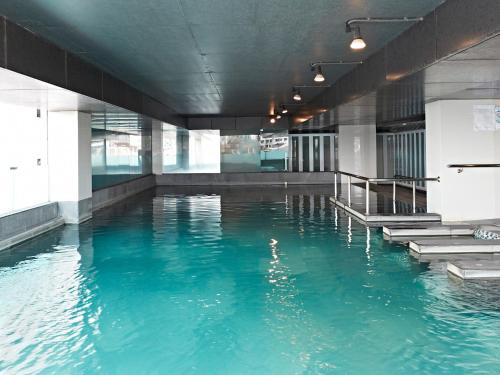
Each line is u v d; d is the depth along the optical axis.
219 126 20.23
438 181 8.46
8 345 3.51
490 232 6.94
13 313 4.18
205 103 13.75
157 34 5.58
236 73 8.40
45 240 7.57
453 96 7.78
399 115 11.72
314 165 20.55
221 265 5.82
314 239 7.39
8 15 4.69
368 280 5.09
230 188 17.73
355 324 3.84
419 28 5.07
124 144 15.44
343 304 4.32
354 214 10.02
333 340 3.53
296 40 5.96
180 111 16.39
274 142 20.52
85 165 9.75
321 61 7.32
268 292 4.71
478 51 4.22
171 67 7.71
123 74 8.25
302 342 3.50
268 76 8.75
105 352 3.38
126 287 4.94
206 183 19.72
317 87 10.16
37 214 8.36
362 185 17.36
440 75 5.48
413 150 16.48
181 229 8.54
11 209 7.81
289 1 4.44
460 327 3.76
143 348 3.43
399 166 17.89
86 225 9.10
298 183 19.56
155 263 5.96
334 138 20.48
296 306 4.29
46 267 5.82
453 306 4.24
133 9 4.62
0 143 7.46
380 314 4.06
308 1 4.44
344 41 6.04
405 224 8.04
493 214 8.37
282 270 5.54
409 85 6.33
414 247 6.46
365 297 4.52
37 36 5.38
